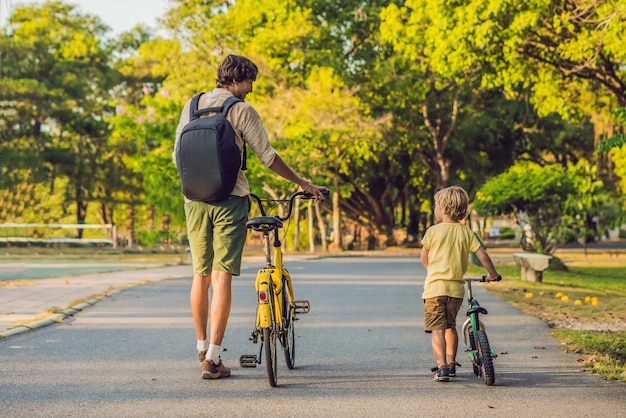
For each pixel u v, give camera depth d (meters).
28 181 58.16
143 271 24.23
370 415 6.33
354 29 51.72
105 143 62.69
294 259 36.44
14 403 6.68
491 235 81.31
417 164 57.12
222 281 7.75
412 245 57.56
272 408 6.54
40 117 60.50
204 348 8.05
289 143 46.19
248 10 50.94
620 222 46.41
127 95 67.56
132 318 12.34
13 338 10.23
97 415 6.30
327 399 6.85
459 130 55.59
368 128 46.78
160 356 8.94
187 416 6.28
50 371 8.05
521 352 9.26
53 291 16.45
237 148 7.64
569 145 59.41
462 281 7.66
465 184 61.78
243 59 7.96
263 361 8.70
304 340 10.20
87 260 34.03
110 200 63.88
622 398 6.89
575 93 30.42
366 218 59.59
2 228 49.59
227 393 7.07
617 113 17.17
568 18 24.97
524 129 57.06
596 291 17.89
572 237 27.70
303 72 50.75
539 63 28.30
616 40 23.94
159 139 28.89
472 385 7.42
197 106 7.88
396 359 8.79
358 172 55.66
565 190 25.70
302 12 50.88
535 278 20.56
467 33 26.05
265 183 44.75
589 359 8.66
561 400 6.81
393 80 49.78
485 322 12.04
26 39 62.91
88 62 65.94
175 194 28.91
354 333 10.84
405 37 36.41
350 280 21.17
